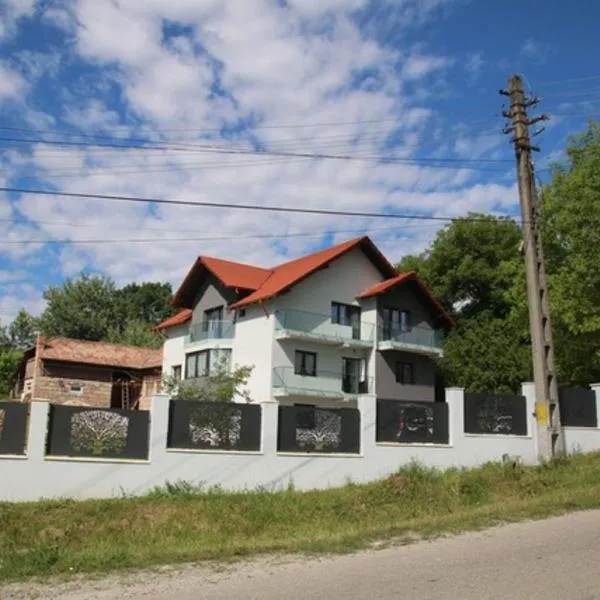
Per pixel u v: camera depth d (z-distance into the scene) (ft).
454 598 23.66
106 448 59.41
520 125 69.46
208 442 62.49
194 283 142.41
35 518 51.72
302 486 64.49
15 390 163.53
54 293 240.32
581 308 90.33
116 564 30.91
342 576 27.81
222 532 49.60
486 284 173.68
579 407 77.71
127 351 164.04
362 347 131.44
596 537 34.55
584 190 88.99
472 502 55.16
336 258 130.93
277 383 120.26
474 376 148.66
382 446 68.54
